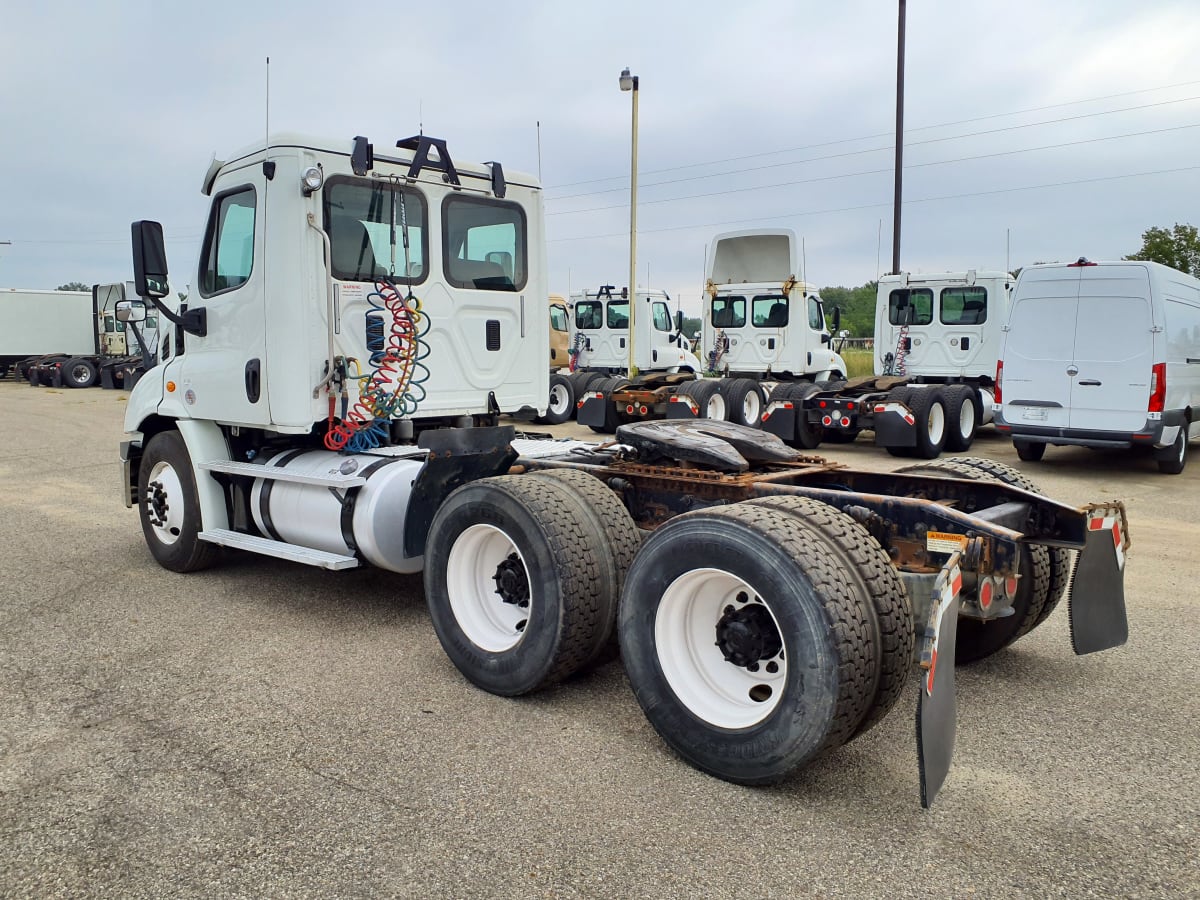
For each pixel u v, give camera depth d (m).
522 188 6.07
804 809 3.04
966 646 4.45
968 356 15.12
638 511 4.56
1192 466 11.55
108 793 3.12
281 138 4.97
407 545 4.76
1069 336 10.55
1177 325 10.54
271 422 5.16
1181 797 3.13
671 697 3.37
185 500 5.93
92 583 5.90
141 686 4.12
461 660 4.15
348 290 5.13
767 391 15.28
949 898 2.53
